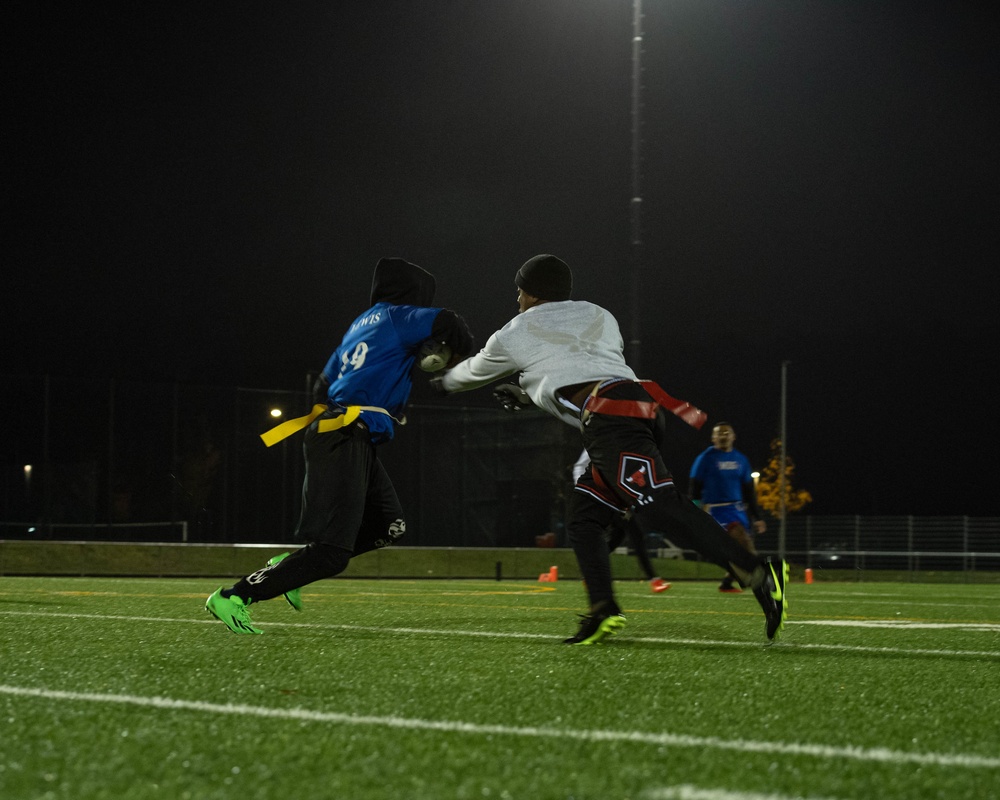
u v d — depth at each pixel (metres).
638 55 26.09
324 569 7.61
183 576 32.88
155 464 37.44
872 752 3.89
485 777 3.38
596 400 7.32
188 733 4.03
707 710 4.74
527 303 8.02
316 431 7.73
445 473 42.22
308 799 3.12
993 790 3.36
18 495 35.31
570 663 6.39
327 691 5.10
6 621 9.48
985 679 6.11
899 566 50.59
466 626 9.55
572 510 7.97
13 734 3.99
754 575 7.13
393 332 7.82
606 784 3.30
